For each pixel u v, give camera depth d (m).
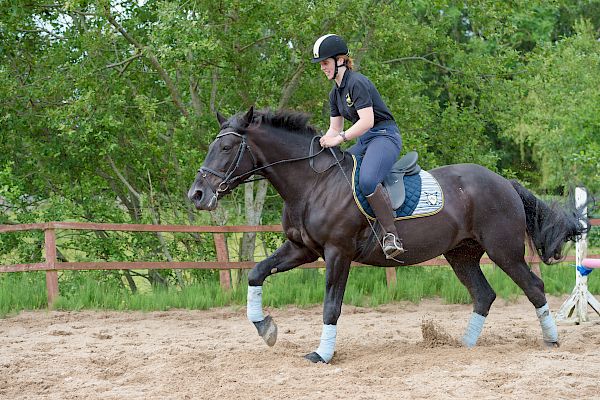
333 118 6.18
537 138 19.78
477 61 12.92
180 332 8.06
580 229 6.57
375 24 11.73
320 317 9.09
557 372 5.36
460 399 4.72
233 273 13.74
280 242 12.77
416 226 6.06
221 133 5.93
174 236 12.45
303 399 4.79
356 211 5.85
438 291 10.78
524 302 10.13
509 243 6.32
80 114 11.23
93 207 12.39
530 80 13.15
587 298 8.26
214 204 5.81
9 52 12.16
